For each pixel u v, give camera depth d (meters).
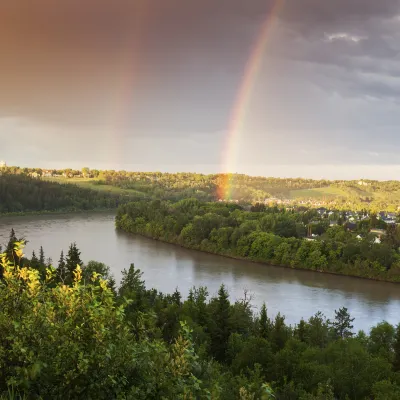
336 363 44.38
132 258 123.44
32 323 8.84
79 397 8.27
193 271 110.94
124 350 9.11
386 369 43.69
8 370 8.20
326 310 80.69
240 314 62.19
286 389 36.81
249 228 148.25
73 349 8.46
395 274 109.81
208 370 13.21
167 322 54.78
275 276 109.62
